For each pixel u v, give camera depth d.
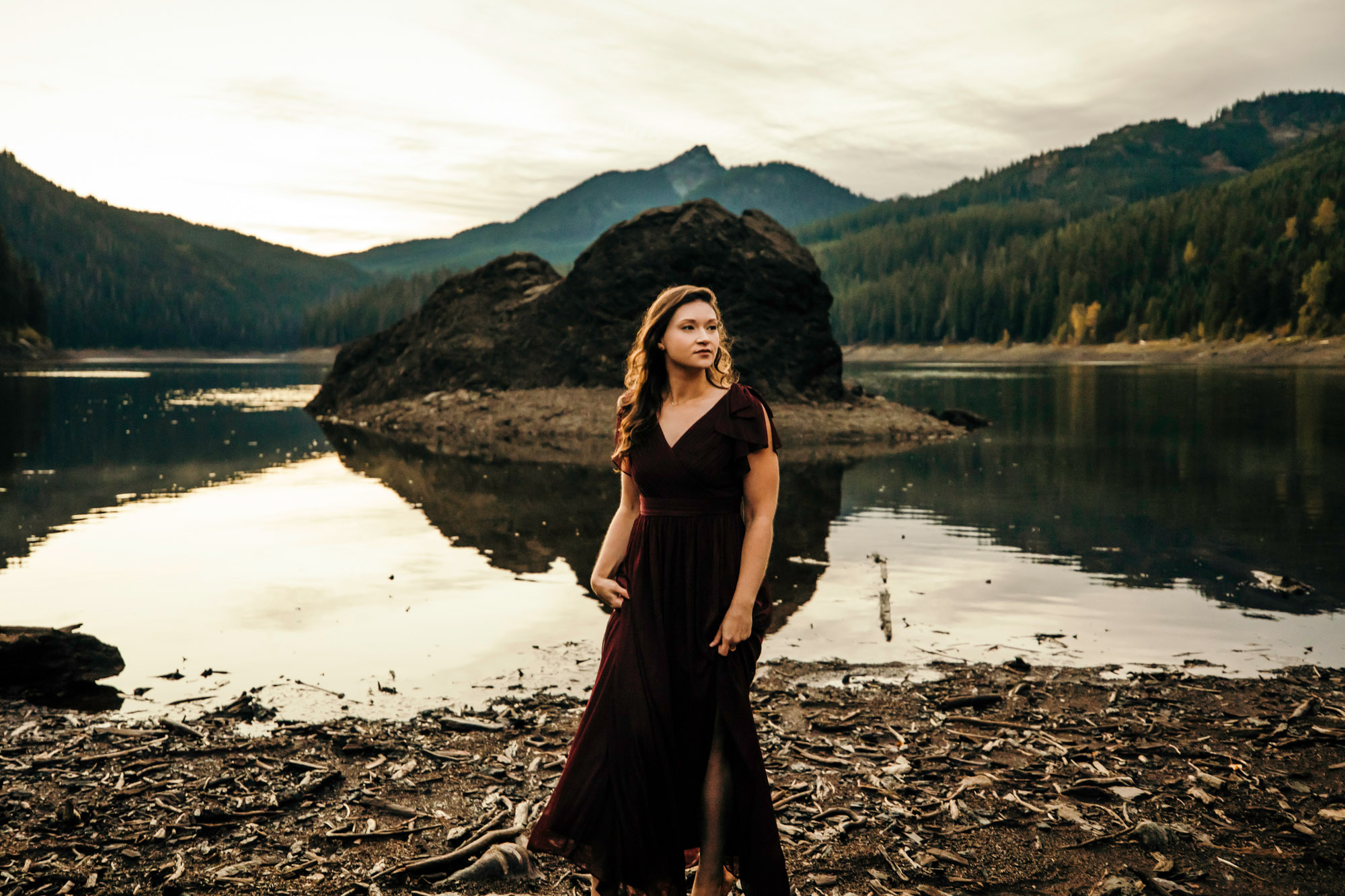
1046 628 5.42
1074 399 31.69
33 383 47.91
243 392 40.19
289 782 3.32
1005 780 3.31
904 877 2.65
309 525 8.98
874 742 3.74
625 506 2.42
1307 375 50.00
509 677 4.54
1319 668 4.64
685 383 2.26
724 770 2.15
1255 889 2.56
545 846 2.21
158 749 3.63
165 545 7.95
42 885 2.58
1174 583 6.47
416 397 25.95
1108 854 2.77
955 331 135.38
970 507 9.96
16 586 6.45
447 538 8.29
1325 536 8.16
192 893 2.53
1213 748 3.63
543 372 25.17
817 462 14.55
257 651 4.97
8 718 3.99
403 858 2.75
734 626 2.14
